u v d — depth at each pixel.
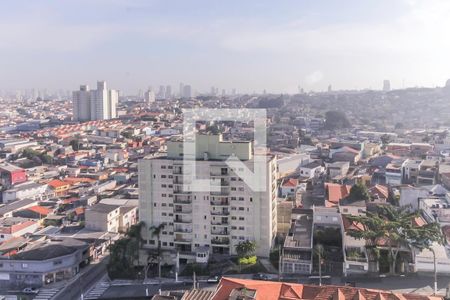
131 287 115.00
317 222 141.12
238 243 126.44
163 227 129.88
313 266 116.94
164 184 129.38
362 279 108.81
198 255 123.31
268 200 124.25
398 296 83.19
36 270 118.50
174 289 111.94
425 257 109.44
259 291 86.31
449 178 181.75
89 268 131.12
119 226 159.75
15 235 145.50
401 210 133.12
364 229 120.44
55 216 171.50
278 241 135.38
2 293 116.25
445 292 99.69
